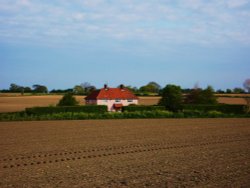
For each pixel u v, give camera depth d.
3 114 64.19
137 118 66.81
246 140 36.12
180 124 54.50
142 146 31.66
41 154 27.39
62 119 63.16
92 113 68.62
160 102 79.75
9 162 24.14
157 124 54.31
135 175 20.11
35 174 20.39
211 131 44.66
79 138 37.44
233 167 22.31
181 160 24.78
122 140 35.81
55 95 193.62
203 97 82.50
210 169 21.72
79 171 21.17
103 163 23.69
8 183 18.38
